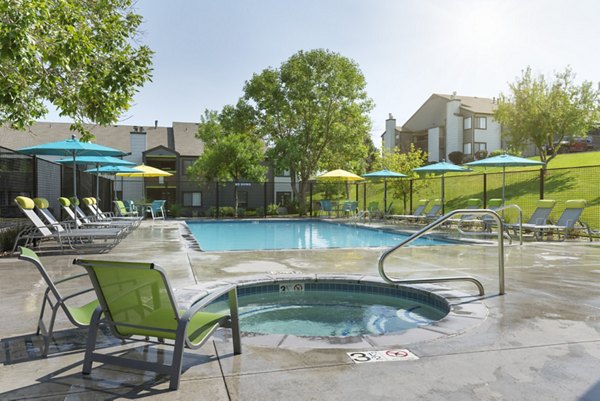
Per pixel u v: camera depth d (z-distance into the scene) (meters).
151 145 36.38
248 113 27.11
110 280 2.59
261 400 2.33
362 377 2.64
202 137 32.12
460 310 4.24
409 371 2.73
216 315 3.12
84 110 7.59
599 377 2.63
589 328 3.65
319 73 25.48
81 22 6.87
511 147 24.91
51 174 13.10
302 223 21.83
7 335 3.45
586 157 28.53
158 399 2.34
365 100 26.50
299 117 26.41
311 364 2.85
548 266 6.99
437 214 17.05
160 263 7.25
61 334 3.47
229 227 19.58
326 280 5.96
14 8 5.06
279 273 6.32
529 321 3.86
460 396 2.38
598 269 6.71
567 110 22.67
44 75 6.72
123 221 13.39
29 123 8.78
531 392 2.42
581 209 11.60
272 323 4.73
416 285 5.47
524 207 19.75
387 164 22.22
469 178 29.31
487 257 8.09
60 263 7.25
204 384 2.54
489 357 2.97
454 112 42.66
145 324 2.68
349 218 22.58
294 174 29.20
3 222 9.57
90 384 2.54
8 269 6.60
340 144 26.28
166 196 33.31
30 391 2.44
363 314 5.09
